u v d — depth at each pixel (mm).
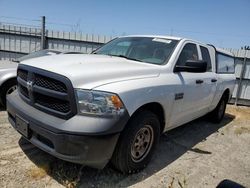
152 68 4004
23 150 4039
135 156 3605
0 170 3439
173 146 5012
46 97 3244
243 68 11539
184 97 4402
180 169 4086
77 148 2926
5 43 13008
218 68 6301
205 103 5547
